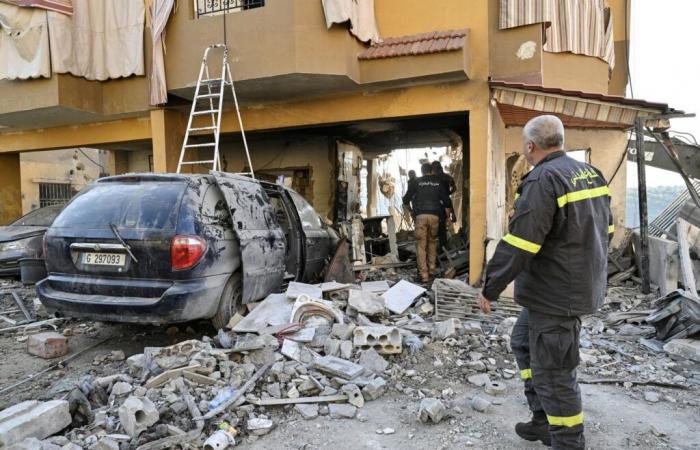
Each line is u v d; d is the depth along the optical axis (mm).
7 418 2904
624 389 3770
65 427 3102
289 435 3092
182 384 3500
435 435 3076
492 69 7559
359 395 3490
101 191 4688
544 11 7180
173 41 7586
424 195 7859
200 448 2920
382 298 5312
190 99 8203
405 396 3625
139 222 4316
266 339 4066
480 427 3170
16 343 4973
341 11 6695
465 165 11047
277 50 6906
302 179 11086
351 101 7824
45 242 4605
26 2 7590
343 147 11172
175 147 8664
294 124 8203
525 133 2697
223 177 4910
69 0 7973
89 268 4426
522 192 2510
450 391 3666
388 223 9594
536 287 2549
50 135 9727
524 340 2947
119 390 3494
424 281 7672
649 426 3172
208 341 4301
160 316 4176
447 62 6805
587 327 5293
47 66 7762
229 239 4727
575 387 2564
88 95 8273
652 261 6930
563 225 2445
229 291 4758
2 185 11203
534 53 7332
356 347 4191
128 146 11383
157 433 2965
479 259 7133
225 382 3625
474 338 4566
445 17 7391
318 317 4730
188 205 4379
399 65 7086
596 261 2494
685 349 4414
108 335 5148
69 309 4398
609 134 10062
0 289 7352
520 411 3393
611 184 10109
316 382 3551
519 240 2410
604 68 9500
